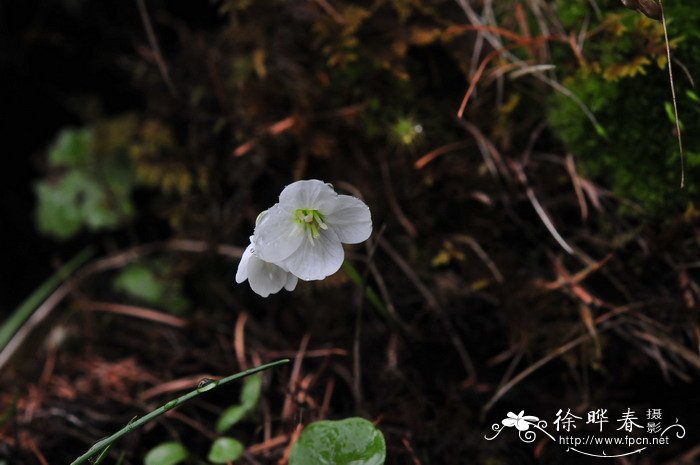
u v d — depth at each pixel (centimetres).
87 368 34
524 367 32
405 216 33
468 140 33
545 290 32
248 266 28
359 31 33
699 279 31
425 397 32
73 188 38
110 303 36
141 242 39
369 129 33
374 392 32
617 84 31
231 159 35
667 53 30
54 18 38
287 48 33
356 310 33
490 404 31
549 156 32
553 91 32
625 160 31
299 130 33
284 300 34
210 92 35
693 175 31
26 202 41
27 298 40
